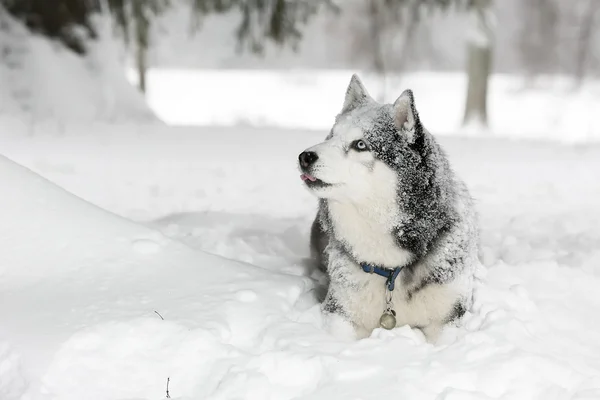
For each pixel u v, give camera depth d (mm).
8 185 4234
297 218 7309
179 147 13312
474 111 24047
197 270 4199
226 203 8258
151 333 3344
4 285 3703
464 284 3949
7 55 16031
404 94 3826
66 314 3461
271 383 3121
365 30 34094
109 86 17719
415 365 3285
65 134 13898
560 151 14289
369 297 4004
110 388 3035
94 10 18062
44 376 3004
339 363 3244
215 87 44094
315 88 44250
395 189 3787
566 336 3908
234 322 3680
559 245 6082
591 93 39062
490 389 3139
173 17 37969
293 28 19312
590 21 39281
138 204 8023
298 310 4223
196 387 3109
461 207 4086
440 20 34500
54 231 4117
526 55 42812
